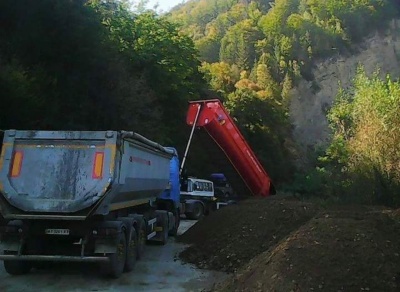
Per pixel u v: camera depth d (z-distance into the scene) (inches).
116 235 329.4
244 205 516.4
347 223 317.4
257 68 3058.6
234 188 816.9
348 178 788.6
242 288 269.0
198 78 1649.9
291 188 1168.2
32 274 356.2
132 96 957.8
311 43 3284.9
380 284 257.6
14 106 687.7
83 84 835.4
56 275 354.0
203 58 3518.7
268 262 278.7
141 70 1214.3
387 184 654.5
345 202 700.0
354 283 255.9
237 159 737.6
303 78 3105.3
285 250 281.6
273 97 2482.8
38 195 317.4
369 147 696.4
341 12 3462.1
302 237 297.1
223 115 697.6
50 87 800.9
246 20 3651.6
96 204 314.7
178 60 1357.0
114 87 908.6
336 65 3127.5
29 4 765.3
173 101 1327.5
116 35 1189.1
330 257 273.1
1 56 749.9
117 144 326.6
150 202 486.6
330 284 253.4
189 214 903.1
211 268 398.0
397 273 268.2
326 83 3031.5
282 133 2185.0
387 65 3068.4
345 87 2962.6
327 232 302.4
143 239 436.8
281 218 457.1
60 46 803.4
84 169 322.0
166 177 529.0
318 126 2711.6
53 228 327.0
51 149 328.5
